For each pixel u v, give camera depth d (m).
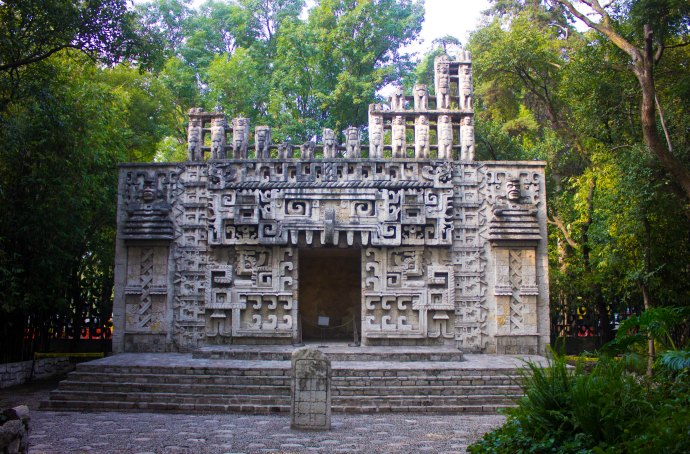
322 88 39.59
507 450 9.16
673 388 9.65
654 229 21.61
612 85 21.84
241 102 38.44
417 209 21.95
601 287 24.77
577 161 31.36
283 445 11.51
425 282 21.98
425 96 23.16
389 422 14.13
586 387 9.03
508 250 22.17
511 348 21.69
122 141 28.23
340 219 22.08
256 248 22.11
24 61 18.47
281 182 22.20
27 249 20.86
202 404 15.71
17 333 21.17
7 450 8.03
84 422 14.03
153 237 21.91
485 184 22.52
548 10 38.09
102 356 24.05
